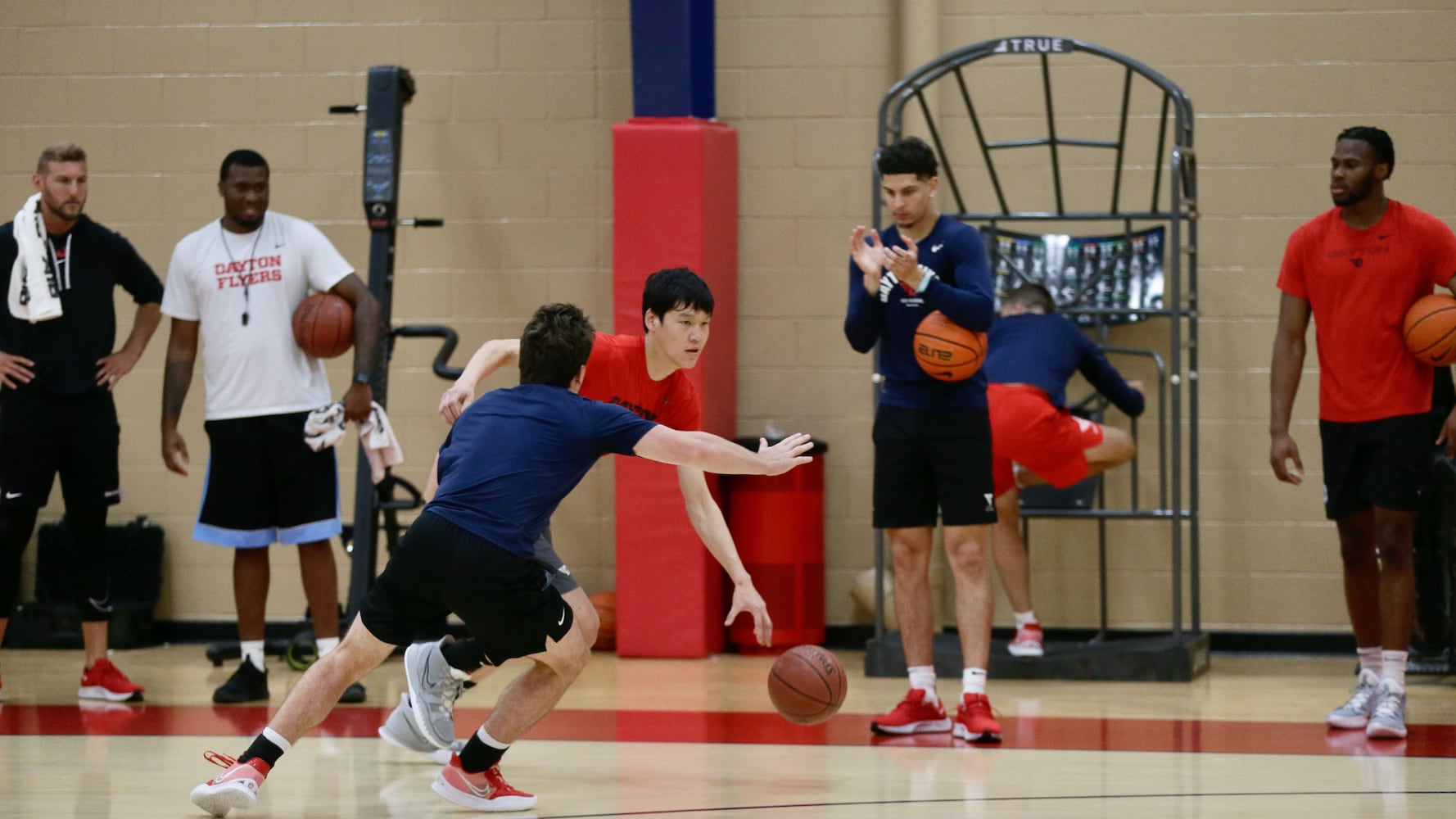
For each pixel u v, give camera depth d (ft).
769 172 43.98
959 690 36.17
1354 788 23.65
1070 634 42.93
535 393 21.53
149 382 44.96
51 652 42.80
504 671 38.91
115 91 45.24
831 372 43.86
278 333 33.78
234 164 33.86
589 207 44.34
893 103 43.32
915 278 27.32
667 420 24.22
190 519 45.01
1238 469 42.37
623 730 29.86
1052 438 35.99
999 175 43.29
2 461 33.60
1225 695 34.55
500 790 22.27
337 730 29.78
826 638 43.80
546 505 21.03
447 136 44.68
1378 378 29.84
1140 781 24.30
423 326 40.81
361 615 21.20
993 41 37.83
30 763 26.16
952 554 28.78
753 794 23.34
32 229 33.53
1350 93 41.98
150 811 22.21
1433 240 29.58
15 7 45.37
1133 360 42.80
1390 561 29.43
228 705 33.09
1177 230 37.17
